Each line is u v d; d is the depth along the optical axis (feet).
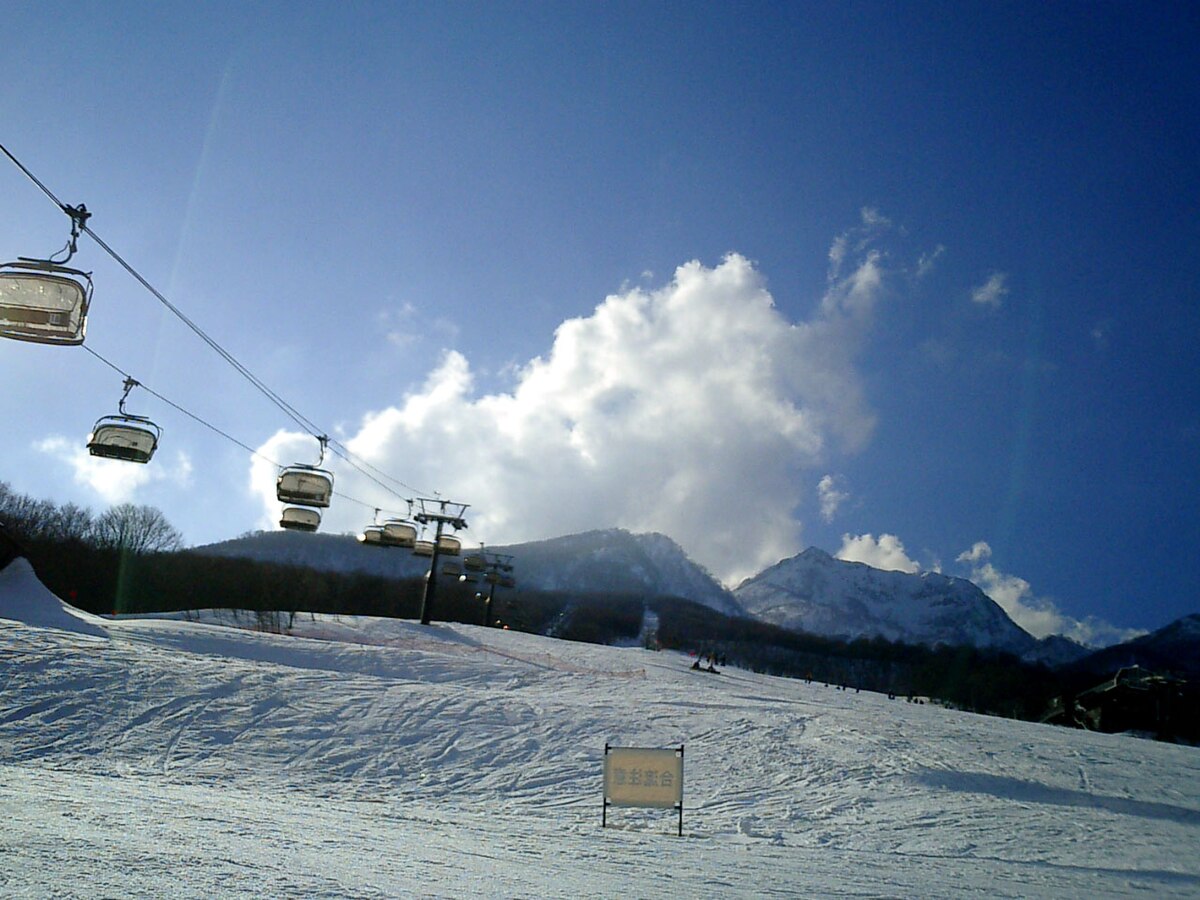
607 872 36.14
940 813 72.08
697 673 184.44
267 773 67.56
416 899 23.93
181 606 273.95
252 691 87.10
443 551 185.37
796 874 42.06
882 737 103.86
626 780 58.23
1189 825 76.89
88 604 256.32
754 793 75.66
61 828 28.89
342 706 86.89
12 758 62.85
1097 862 60.23
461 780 72.23
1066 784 89.15
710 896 31.91
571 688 126.62
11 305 40.16
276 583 301.63
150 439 60.34
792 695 164.76
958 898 39.29
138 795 45.03
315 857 29.78
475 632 193.88
